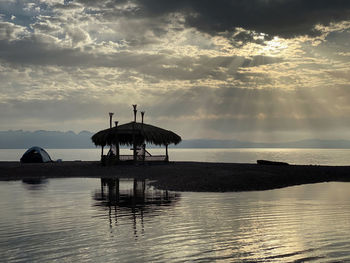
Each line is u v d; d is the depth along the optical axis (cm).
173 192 2100
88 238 1023
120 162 4147
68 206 1596
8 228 1155
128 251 898
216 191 2136
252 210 1466
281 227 1149
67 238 1023
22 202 1727
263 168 3503
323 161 8162
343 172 3266
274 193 2059
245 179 2552
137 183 2622
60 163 4594
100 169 3672
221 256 857
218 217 1314
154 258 845
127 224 1202
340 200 1758
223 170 3192
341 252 881
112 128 4341
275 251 894
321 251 891
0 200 1795
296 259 832
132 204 1639
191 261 823
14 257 857
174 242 977
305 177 2933
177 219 1282
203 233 1073
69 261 827
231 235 1050
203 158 10738
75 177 3170
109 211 1456
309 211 1435
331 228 1132
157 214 1380
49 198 1861
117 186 2430
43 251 902
